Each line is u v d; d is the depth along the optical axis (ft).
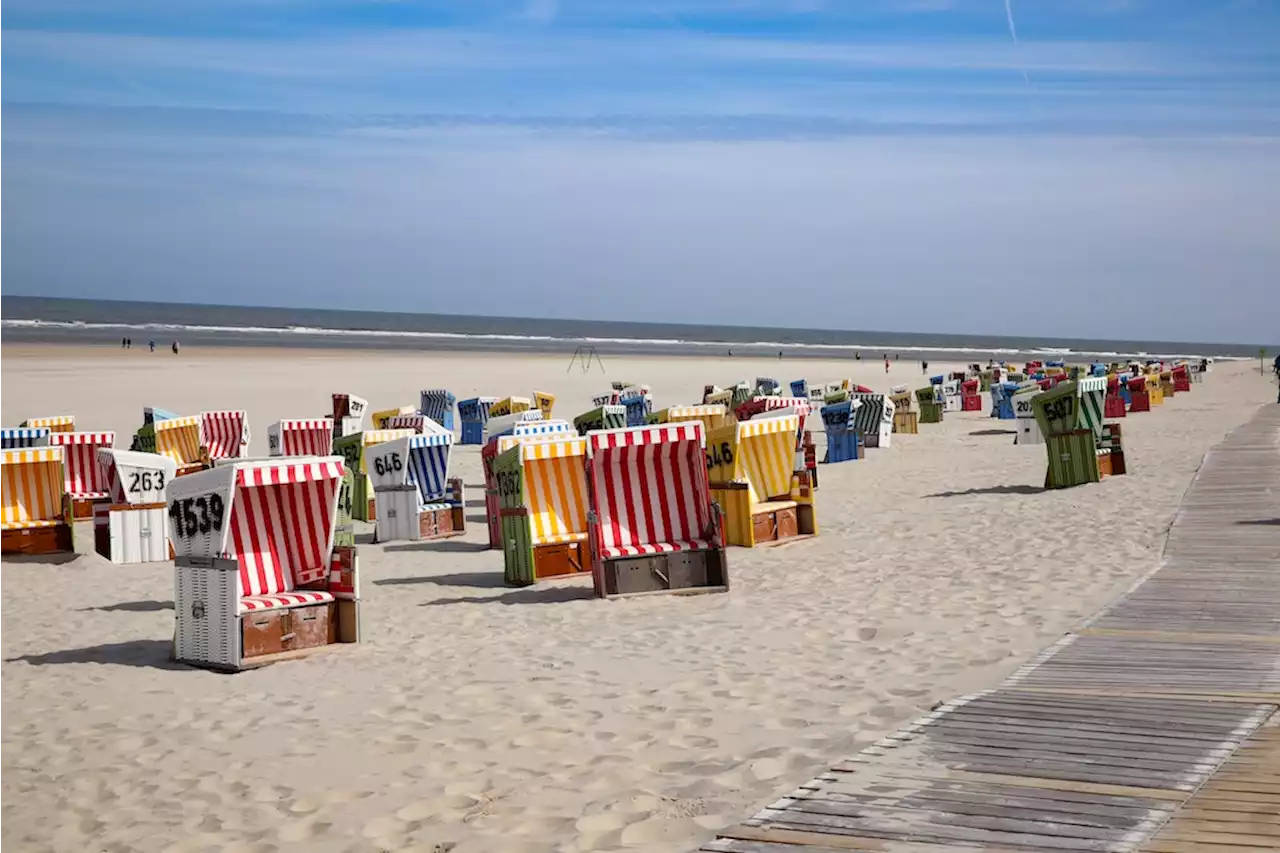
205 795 20.83
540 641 31.86
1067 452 58.34
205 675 30.01
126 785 21.68
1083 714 20.93
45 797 21.35
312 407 131.13
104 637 35.45
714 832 17.17
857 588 36.70
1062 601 32.27
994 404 117.80
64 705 27.61
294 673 29.60
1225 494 50.49
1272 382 198.18
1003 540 43.55
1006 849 15.11
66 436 62.64
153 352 240.94
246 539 32.68
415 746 22.81
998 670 25.17
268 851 18.06
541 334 594.24
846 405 80.69
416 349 307.17
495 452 50.11
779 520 46.98
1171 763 18.01
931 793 17.38
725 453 46.37
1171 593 31.53
